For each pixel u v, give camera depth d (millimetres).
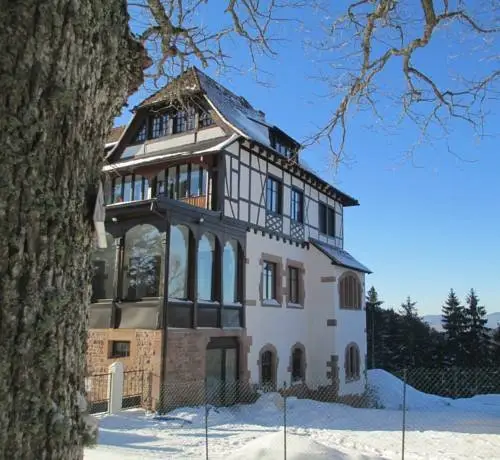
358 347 22781
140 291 14680
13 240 1736
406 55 5977
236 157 17391
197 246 14984
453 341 45969
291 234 20422
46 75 1876
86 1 2051
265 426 12477
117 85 2348
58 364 1863
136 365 13727
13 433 1684
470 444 10438
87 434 2027
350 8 6055
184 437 9953
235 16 5934
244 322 17000
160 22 5152
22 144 1780
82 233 2061
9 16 1812
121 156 19469
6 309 1701
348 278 22562
